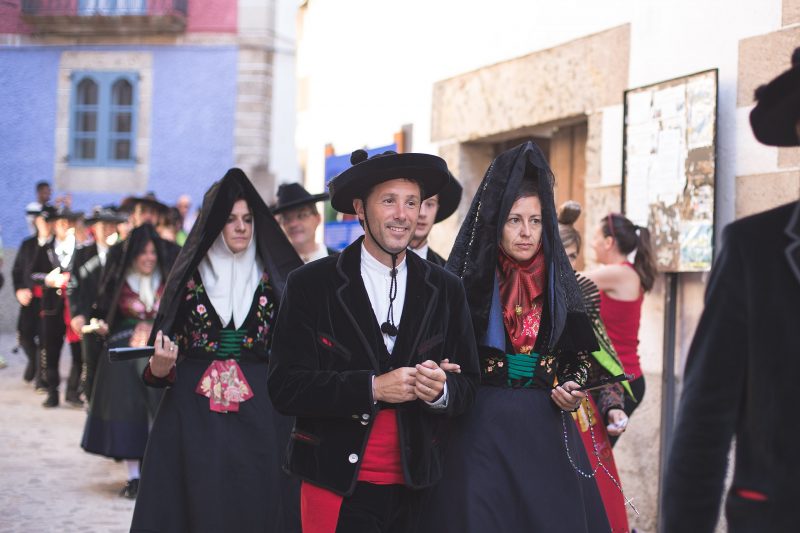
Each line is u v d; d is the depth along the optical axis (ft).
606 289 21.40
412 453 13.91
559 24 27.04
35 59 79.87
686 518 9.76
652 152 23.45
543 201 15.57
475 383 14.64
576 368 16.02
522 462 14.92
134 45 79.05
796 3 20.36
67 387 41.60
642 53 24.20
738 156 21.49
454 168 31.55
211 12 78.28
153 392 26.89
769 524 9.27
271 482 17.95
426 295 14.46
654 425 23.54
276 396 13.98
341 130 39.52
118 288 27.40
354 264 14.39
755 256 9.70
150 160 79.36
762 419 9.45
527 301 15.67
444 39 32.30
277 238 19.13
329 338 14.02
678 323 23.17
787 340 9.41
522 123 28.50
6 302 74.84
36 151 80.07
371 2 37.22
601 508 15.81
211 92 78.74
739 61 21.54
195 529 17.57
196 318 18.44
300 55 44.11
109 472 29.37
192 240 18.37
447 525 14.74
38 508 24.91
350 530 13.78
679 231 22.63
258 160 78.54
